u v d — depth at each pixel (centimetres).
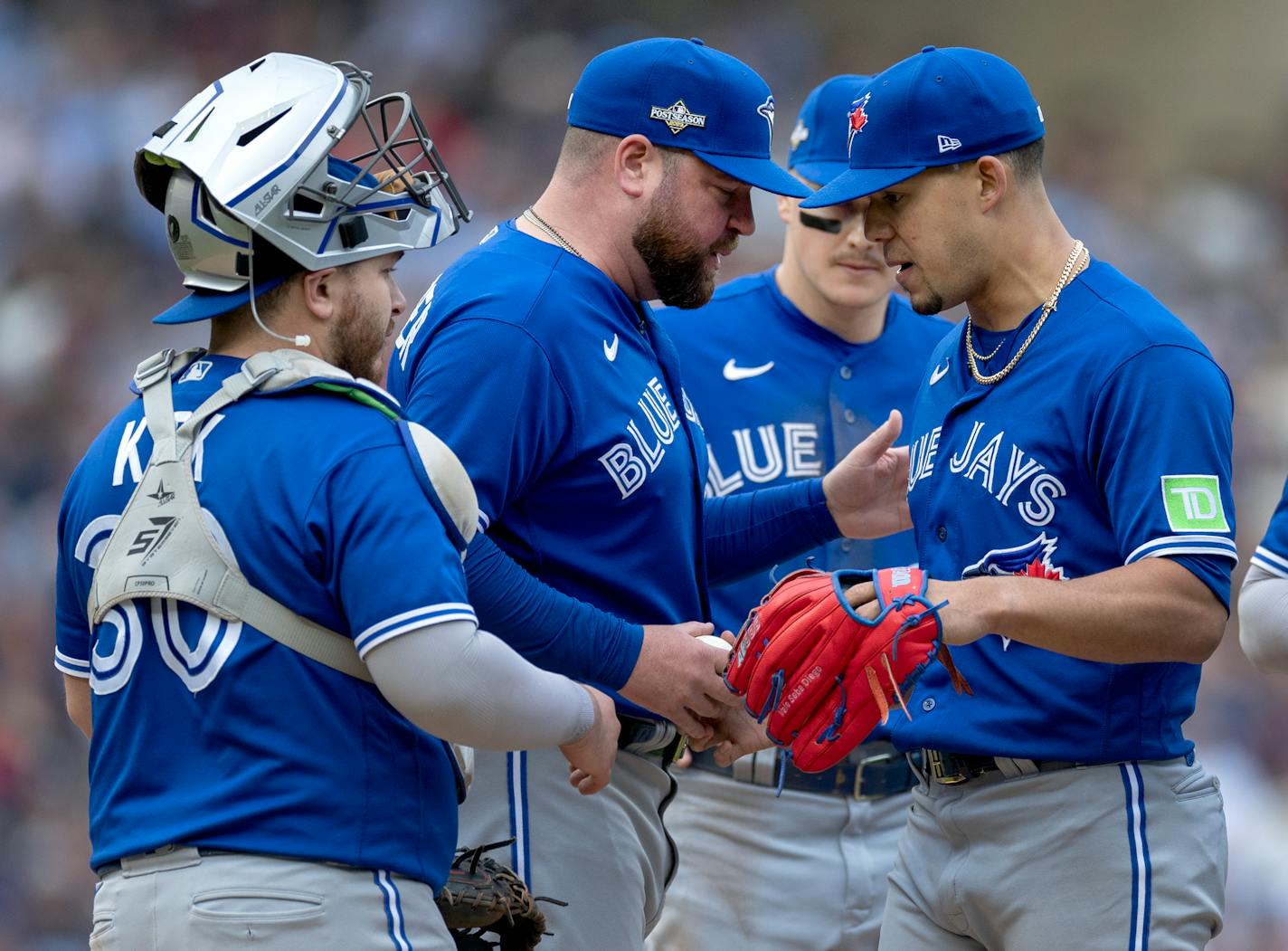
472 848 1220
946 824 1238
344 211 983
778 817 1580
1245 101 7081
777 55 6725
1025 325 1204
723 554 1400
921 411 1309
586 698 1000
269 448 931
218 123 967
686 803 1609
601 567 1219
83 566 978
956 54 1202
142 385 980
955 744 1206
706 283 1283
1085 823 1169
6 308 5169
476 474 1138
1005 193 1195
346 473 923
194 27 6169
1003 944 1214
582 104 1264
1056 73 7212
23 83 5778
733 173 1227
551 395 1177
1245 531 4694
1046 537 1171
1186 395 1119
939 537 1241
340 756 929
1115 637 1095
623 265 1266
